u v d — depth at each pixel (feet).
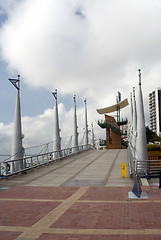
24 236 18.44
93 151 122.31
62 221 21.66
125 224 20.25
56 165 67.97
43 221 21.85
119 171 54.39
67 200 29.55
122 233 18.28
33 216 23.45
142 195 30.58
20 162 54.08
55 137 84.17
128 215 22.70
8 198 31.53
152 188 35.53
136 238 17.22
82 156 94.58
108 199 29.45
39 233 18.97
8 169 49.24
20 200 30.30
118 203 27.37
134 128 74.43
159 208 24.90
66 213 24.08
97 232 18.70
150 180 43.60
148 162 45.52
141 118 47.78
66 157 89.76
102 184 39.86
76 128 109.70
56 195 32.60
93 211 24.47
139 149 46.88
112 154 101.04
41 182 43.47
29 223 21.43
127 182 41.19
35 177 49.11
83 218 22.29
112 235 17.98
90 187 37.47
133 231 18.61
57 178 47.26
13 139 55.98
